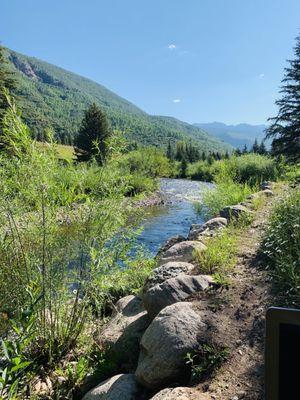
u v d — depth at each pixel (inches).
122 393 150.9
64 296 206.4
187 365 148.0
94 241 204.4
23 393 170.1
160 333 156.2
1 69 958.4
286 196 272.4
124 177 220.5
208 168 1770.4
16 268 194.1
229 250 240.2
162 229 652.7
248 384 132.3
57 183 205.3
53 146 212.4
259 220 309.0
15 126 199.6
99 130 1615.4
